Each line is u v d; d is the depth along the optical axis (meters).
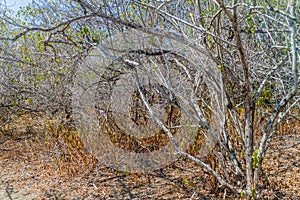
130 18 3.05
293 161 3.81
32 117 5.91
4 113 5.63
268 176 3.41
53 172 3.93
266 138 2.52
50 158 4.34
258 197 2.55
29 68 4.28
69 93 4.59
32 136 5.39
